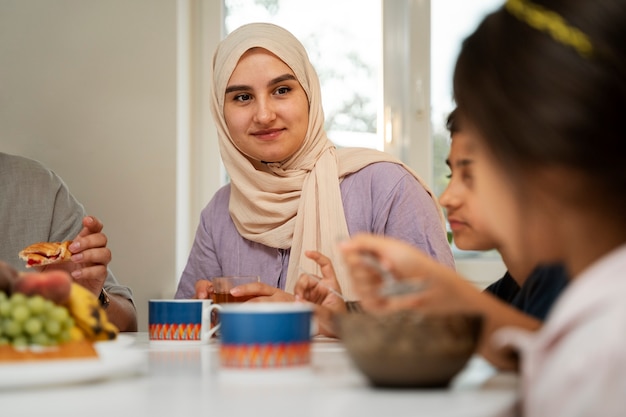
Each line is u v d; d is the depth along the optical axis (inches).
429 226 72.7
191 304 50.4
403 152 110.9
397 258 31.4
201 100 110.9
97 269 66.1
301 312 31.0
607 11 28.7
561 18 29.1
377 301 31.6
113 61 103.3
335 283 53.8
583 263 29.9
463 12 110.2
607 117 27.9
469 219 49.6
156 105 103.3
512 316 34.2
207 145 110.8
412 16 109.0
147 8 103.7
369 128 112.1
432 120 110.0
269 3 112.6
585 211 29.2
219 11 110.8
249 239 78.4
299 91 77.0
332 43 112.1
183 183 106.4
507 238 31.6
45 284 32.9
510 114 29.2
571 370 24.2
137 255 102.3
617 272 25.1
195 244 83.5
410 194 74.0
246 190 77.8
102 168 102.7
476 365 37.8
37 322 31.0
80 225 86.0
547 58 28.7
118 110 103.1
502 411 24.9
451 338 27.6
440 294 32.0
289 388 28.8
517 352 33.8
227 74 76.8
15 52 103.3
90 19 103.4
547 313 46.1
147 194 102.7
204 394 27.3
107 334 37.7
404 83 110.9
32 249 64.7
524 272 48.4
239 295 57.9
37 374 27.6
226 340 30.9
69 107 103.0
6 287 33.1
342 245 31.8
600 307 24.6
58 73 103.3
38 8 103.5
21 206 83.8
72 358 30.5
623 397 23.5
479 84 30.6
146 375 32.9
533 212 30.2
